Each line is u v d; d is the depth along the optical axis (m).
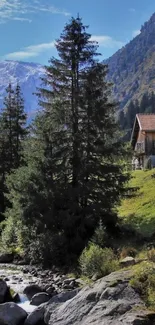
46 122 27.70
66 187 26.78
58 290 18.08
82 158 27.34
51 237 25.58
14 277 21.73
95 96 27.45
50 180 27.08
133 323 10.18
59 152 27.34
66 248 25.30
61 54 28.33
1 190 42.25
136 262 16.34
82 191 26.53
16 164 43.28
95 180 27.39
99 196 27.09
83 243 25.31
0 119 44.69
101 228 23.81
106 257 19.05
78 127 27.75
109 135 27.58
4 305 14.71
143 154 57.59
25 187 27.02
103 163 27.64
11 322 14.11
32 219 26.88
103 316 11.11
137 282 12.11
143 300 11.45
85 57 27.94
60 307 13.13
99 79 27.81
